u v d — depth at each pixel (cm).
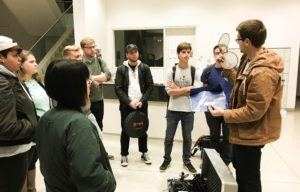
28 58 192
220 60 186
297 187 255
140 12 655
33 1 744
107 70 309
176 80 278
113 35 678
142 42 674
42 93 204
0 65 146
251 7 601
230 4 609
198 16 628
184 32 650
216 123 280
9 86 141
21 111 154
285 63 609
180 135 390
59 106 101
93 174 89
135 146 374
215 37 627
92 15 562
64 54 251
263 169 296
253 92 138
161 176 279
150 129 397
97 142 97
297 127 485
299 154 343
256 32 143
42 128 100
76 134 91
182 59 271
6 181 155
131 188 254
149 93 302
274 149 362
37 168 299
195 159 327
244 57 167
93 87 221
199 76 277
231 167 300
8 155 150
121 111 304
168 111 289
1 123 135
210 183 179
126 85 298
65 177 97
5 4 759
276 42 605
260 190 159
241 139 152
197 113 369
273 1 591
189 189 196
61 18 677
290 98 625
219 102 226
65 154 93
